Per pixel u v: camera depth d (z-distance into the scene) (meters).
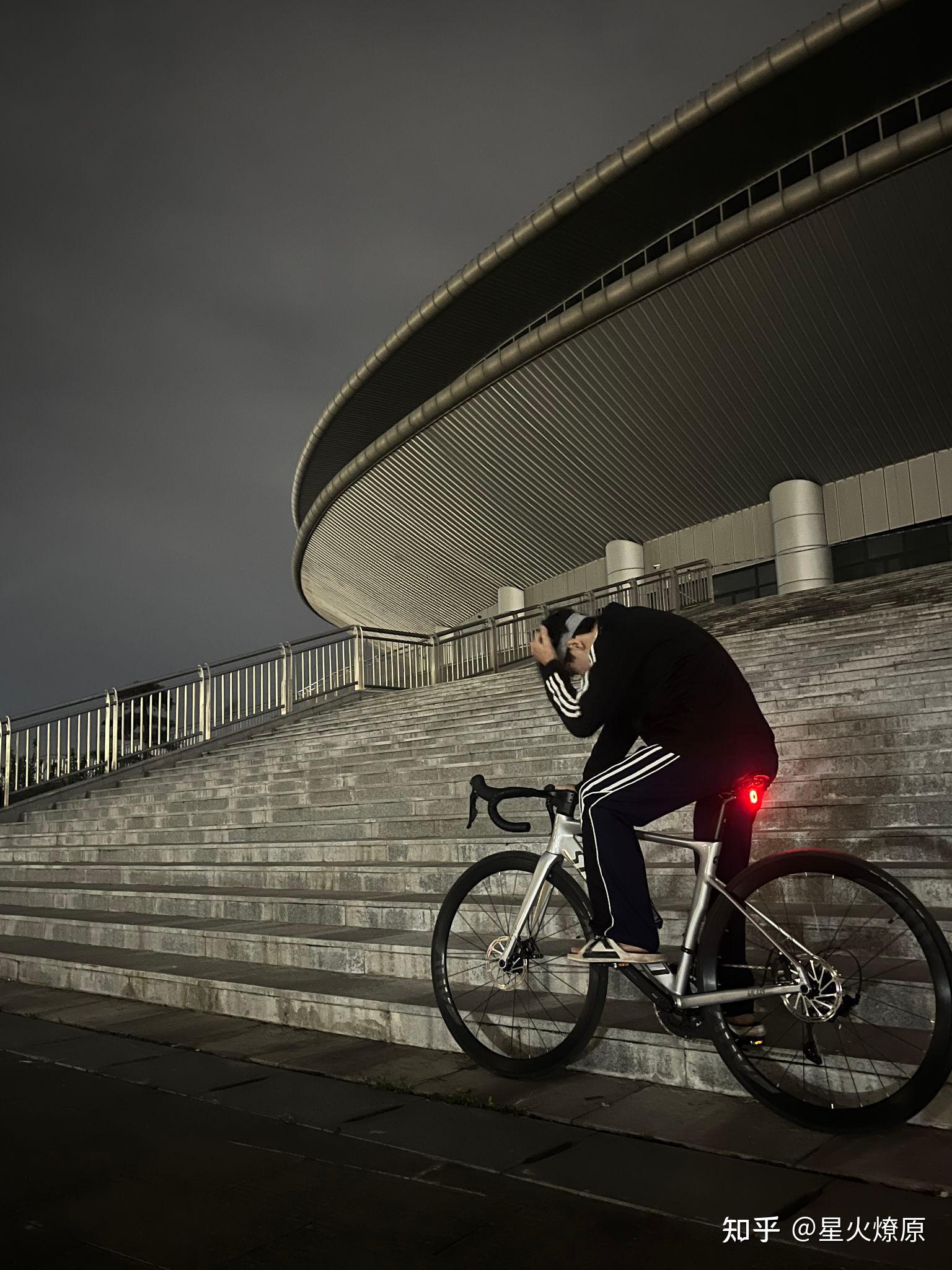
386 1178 2.63
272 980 4.66
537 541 30.92
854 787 5.47
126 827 10.60
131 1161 2.85
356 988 4.34
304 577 46.56
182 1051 4.07
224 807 10.17
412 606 38.66
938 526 23.50
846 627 10.95
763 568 26.52
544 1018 3.55
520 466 28.05
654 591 20.61
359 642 18.55
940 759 5.45
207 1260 2.22
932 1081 2.56
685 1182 2.49
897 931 3.33
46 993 5.51
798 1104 2.77
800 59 19.77
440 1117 3.09
